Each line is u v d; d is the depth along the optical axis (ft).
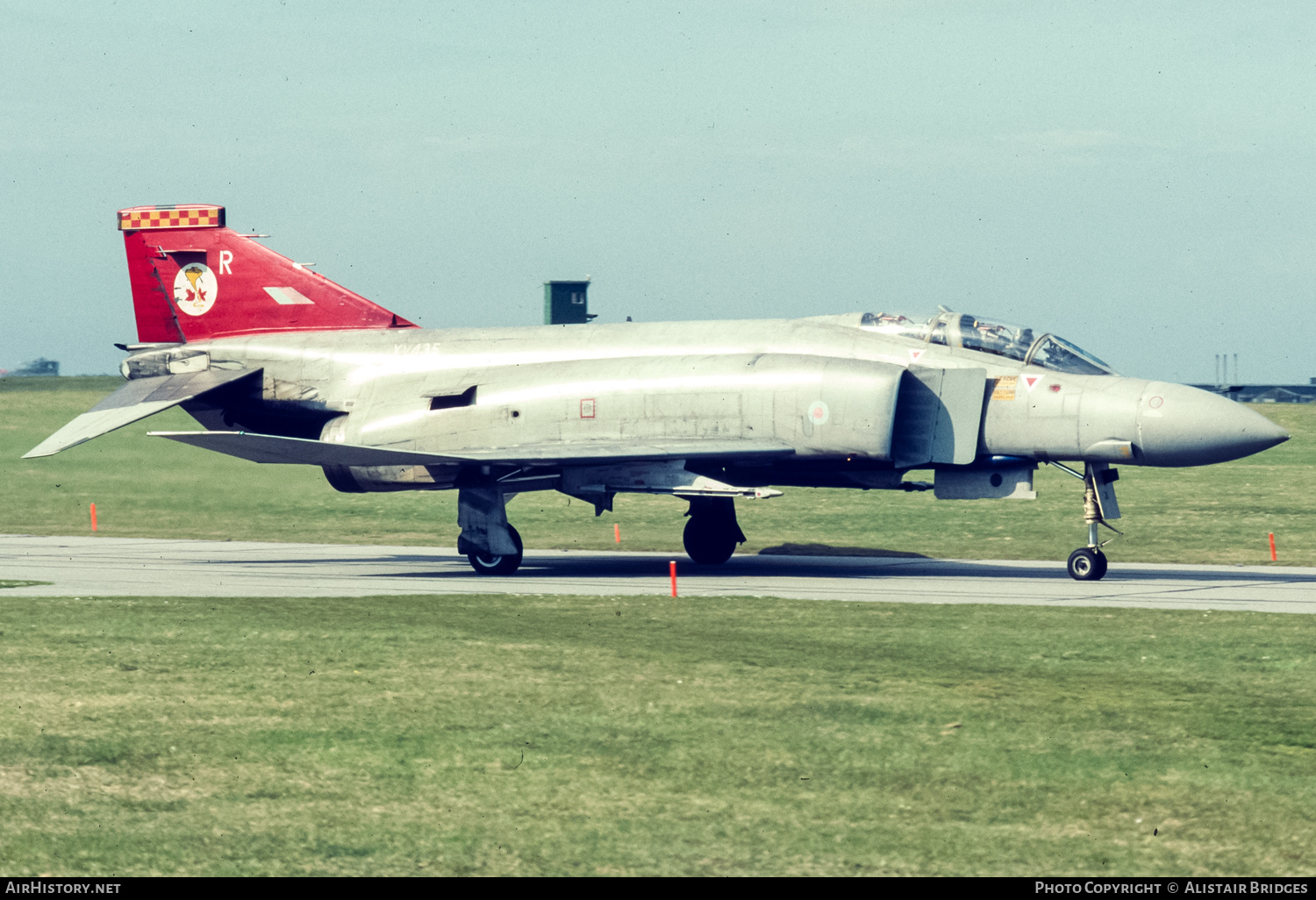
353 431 272.51
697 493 241.76
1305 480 414.41
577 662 142.61
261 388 292.61
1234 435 221.66
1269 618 176.24
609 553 309.42
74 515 392.68
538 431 256.52
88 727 111.86
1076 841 83.25
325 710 118.52
